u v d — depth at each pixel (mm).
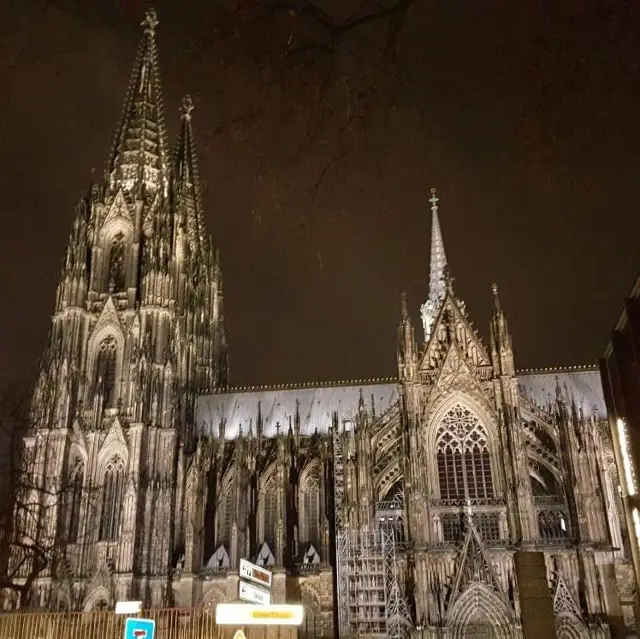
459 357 99062
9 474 69750
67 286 116062
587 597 83750
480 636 83250
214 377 138500
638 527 54188
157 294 115562
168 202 127938
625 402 53969
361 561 88812
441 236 148500
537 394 107125
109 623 55375
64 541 97500
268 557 102500
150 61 142250
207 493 109000
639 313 50406
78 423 107500
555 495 92562
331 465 104812
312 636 94938
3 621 55188
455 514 92188
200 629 54594
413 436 94375
